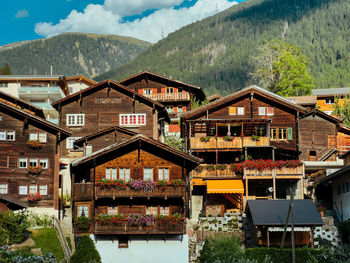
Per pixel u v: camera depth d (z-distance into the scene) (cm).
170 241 3944
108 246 3934
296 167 4691
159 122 6469
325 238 4088
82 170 4275
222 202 4716
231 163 5016
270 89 8350
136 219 3909
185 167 4069
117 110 6025
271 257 3684
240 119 5012
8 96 6284
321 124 5922
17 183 4434
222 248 3700
